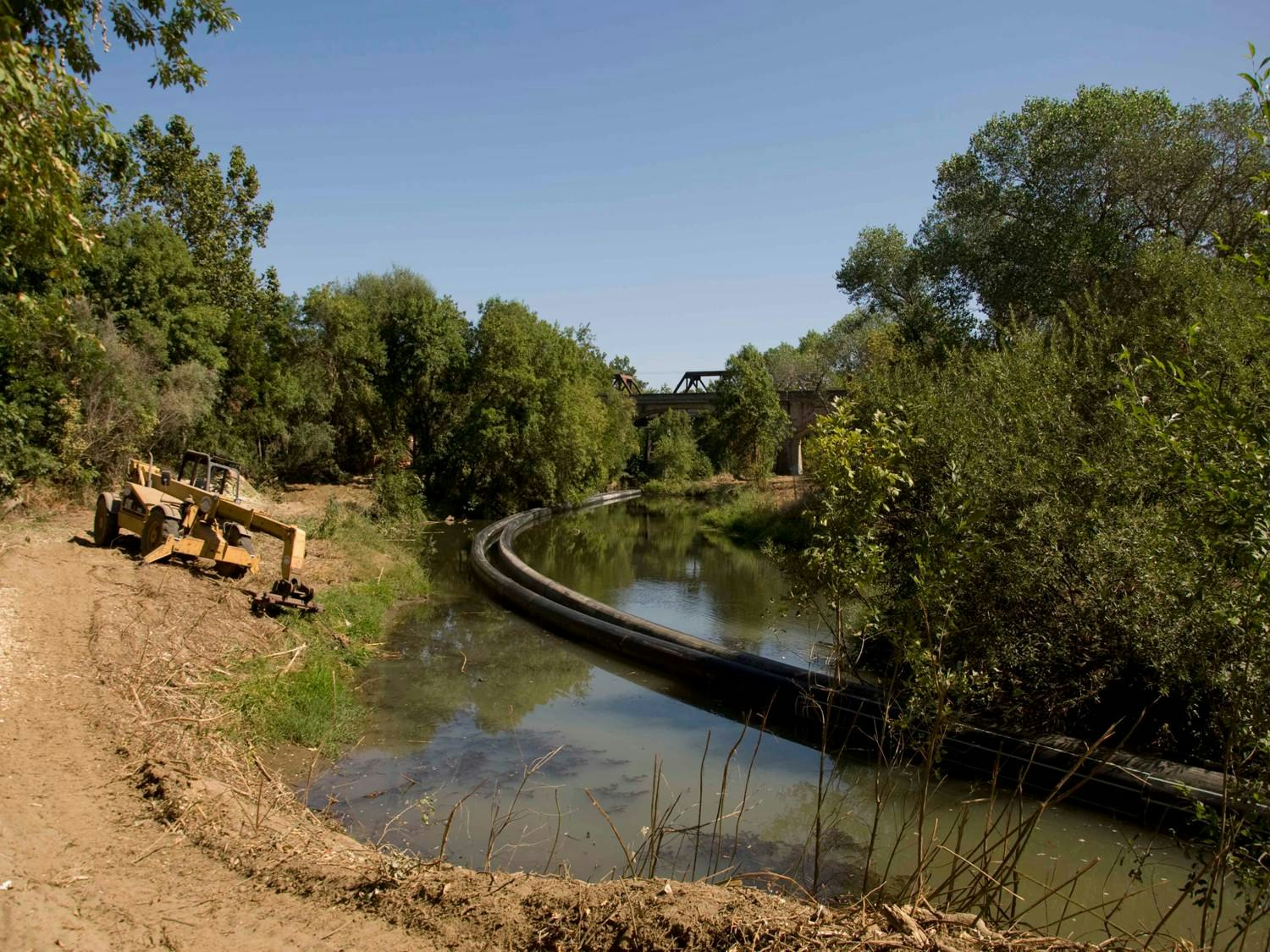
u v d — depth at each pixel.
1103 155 23.69
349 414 36.50
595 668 13.04
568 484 38.25
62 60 6.84
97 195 28.64
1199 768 7.50
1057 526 8.47
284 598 12.31
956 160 27.19
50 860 4.79
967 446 9.62
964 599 8.42
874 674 11.05
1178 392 6.76
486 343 37.56
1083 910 5.13
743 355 49.16
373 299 38.25
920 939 4.17
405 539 26.86
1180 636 7.19
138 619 10.23
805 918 4.38
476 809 7.66
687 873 6.56
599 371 49.69
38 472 17.47
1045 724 8.67
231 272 33.62
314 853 5.29
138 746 6.75
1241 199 22.30
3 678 7.71
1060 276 23.95
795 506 28.00
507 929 4.44
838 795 8.35
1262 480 4.05
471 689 11.62
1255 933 5.74
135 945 4.06
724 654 12.16
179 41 7.92
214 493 13.92
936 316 27.33
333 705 9.87
